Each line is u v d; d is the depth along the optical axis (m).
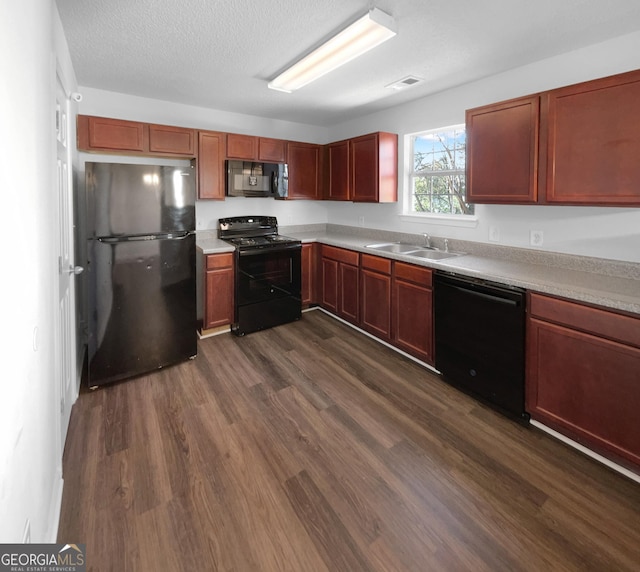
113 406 2.38
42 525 1.24
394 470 1.83
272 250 3.80
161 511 1.57
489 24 2.05
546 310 2.03
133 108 3.43
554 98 2.12
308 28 2.10
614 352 1.75
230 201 4.21
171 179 2.79
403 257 3.04
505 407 2.29
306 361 3.07
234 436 2.08
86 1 1.83
